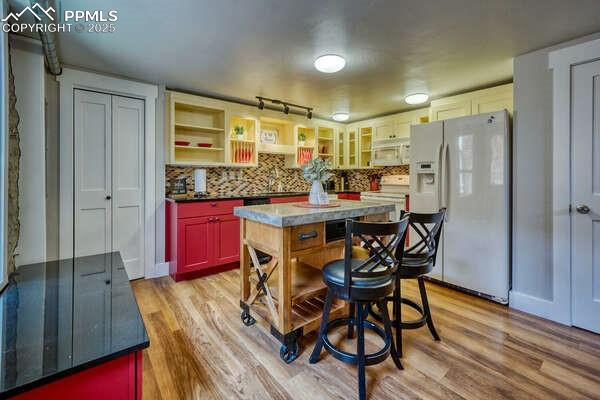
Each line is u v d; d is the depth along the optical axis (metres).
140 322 1.11
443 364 1.69
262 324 1.94
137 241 3.12
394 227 1.44
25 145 2.04
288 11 1.78
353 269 1.56
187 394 1.45
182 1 1.67
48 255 2.58
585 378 1.57
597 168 2.06
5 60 1.56
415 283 3.06
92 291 1.42
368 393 1.46
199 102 3.45
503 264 2.49
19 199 2.03
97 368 0.90
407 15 1.82
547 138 2.27
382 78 2.95
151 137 3.13
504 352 1.81
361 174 5.36
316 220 1.77
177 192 3.49
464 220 2.73
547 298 2.29
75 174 2.71
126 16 1.82
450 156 2.82
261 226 1.92
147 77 2.94
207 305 2.51
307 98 3.67
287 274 1.71
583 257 2.12
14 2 1.67
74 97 2.70
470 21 1.90
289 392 1.47
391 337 1.59
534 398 1.43
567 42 2.16
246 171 4.25
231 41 2.17
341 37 2.11
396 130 4.39
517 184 2.44
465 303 2.55
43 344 0.94
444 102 3.53
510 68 2.70
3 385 0.74
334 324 1.87
